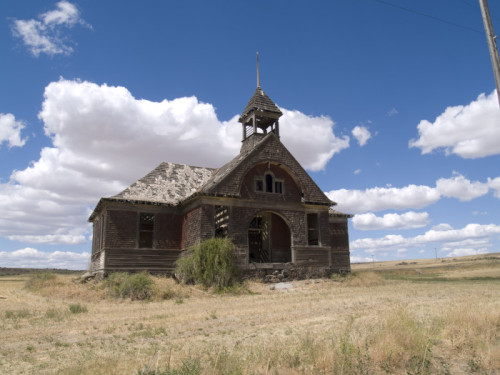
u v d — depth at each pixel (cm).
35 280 3100
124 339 1148
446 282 3192
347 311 1551
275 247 3391
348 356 771
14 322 1474
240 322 1378
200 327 1303
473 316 1082
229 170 3078
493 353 810
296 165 3284
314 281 2920
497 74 1232
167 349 990
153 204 3136
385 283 3027
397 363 787
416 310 1477
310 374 727
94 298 2228
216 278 2611
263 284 2839
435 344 918
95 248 3600
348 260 3891
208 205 2902
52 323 1441
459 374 741
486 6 1288
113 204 3061
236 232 2939
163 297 2241
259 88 3647
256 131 3459
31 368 859
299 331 1168
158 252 3131
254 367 755
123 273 2641
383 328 988
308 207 3281
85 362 870
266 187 3183
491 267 6297
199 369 718
